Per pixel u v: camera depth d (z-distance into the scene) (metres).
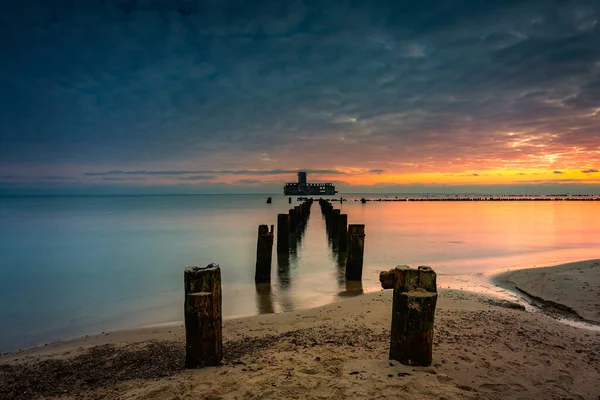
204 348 5.41
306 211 44.69
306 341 6.54
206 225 38.31
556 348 6.11
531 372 5.13
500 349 5.93
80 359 6.45
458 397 4.29
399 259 18.19
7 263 18.77
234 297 11.73
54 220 45.62
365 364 5.16
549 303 10.01
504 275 13.65
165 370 5.61
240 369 5.21
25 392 5.22
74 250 22.75
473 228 33.59
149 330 8.55
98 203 112.25
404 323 5.08
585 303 9.55
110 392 4.93
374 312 8.47
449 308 8.56
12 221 44.09
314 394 4.37
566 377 5.01
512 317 7.93
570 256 19.05
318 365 5.22
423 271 5.12
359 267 13.85
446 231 31.12
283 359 5.51
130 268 17.30
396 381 4.60
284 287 13.05
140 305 11.38
